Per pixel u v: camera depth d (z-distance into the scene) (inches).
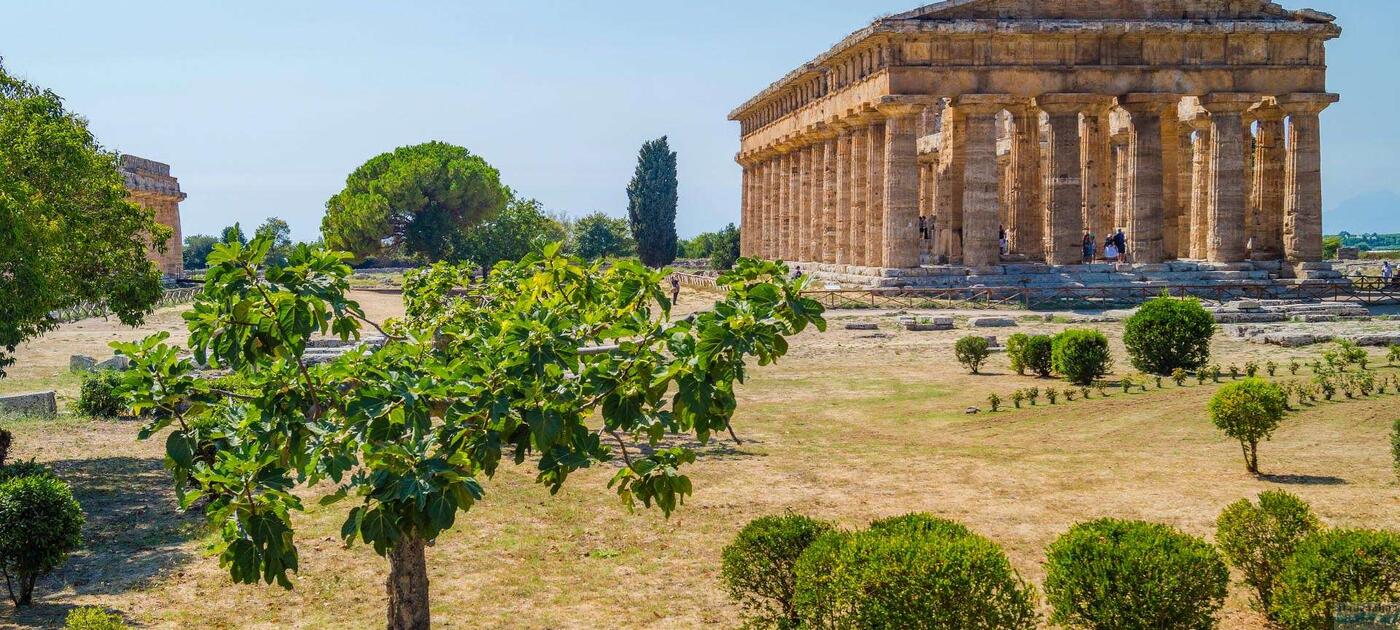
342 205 4261.8
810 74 3203.7
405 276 968.9
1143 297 2482.8
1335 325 1910.7
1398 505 780.6
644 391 440.8
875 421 1243.8
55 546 658.8
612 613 631.2
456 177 4185.5
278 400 441.4
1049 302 2432.3
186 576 704.4
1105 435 1102.4
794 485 920.3
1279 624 573.6
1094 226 2960.1
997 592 511.2
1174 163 2883.9
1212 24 2583.7
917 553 486.0
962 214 2891.2
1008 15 2571.4
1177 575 507.8
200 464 450.6
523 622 619.5
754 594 650.8
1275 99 2635.3
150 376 441.7
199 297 456.1
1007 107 2615.7
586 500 878.4
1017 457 1014.4
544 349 430.0
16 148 1048.8
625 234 6028.5
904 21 2522.1
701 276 3629.4
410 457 416.2
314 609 644.1
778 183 3863.2
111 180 1170.6
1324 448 987.9
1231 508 611.8
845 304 2420.0
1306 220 2662.4
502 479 952.3
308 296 438.0
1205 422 1135.0
